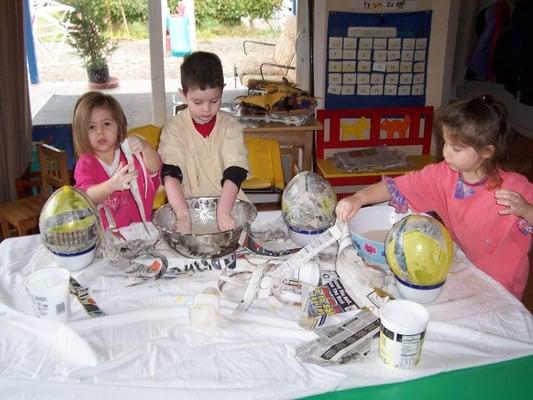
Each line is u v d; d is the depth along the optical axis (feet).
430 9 9.34
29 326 3.19
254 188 7.83
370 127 9.70
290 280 3.69
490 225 4.20
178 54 12.75
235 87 12.98
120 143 4.92
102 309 3.41
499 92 15.98
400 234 3.42
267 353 2.97
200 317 3.16
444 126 3.88
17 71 9.27
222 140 5.11
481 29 13.98
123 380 2.76
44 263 4.00
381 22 9.30
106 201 4.75
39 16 11.82
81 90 12.53
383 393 2.72
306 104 8.54
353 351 2.99
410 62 9.59
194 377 2.78
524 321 3.29
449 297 3.56
